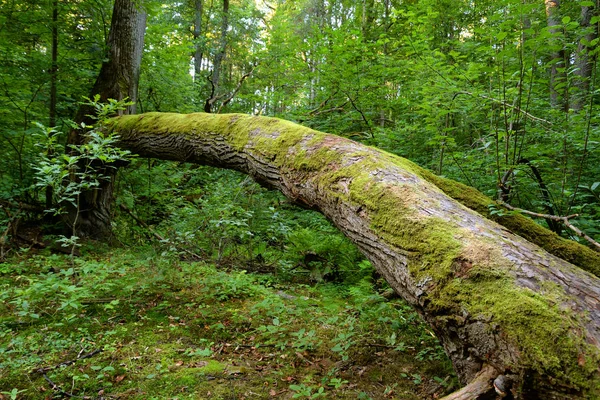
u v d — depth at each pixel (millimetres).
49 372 2389
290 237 5629
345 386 2412
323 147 2582
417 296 1551
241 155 3238
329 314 3664
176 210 6012
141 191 6789
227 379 2430
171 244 5000
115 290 3781
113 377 2373
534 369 1111
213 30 15320
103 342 2807
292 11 13875
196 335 3057
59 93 5988
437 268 1491
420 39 4922
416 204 1811
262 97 7445
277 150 2855
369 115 5922
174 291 3941
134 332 3010
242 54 13992
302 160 2594
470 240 1521
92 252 5129
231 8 15297
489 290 1317
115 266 4391
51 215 5531
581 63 4039
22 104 5523
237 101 10992
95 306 3412
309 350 2902
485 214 2623
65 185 5199
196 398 2207
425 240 1605
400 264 1671
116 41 5691
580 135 3293
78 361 2525
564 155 3344
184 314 3408
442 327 1467
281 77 8523
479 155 4102
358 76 5523
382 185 1997
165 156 4523
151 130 4441
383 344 2939
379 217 1871
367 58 5797
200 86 10617
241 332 3176
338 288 4707
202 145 3750
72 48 6000
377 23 10078
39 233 5273
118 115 5516
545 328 1143
